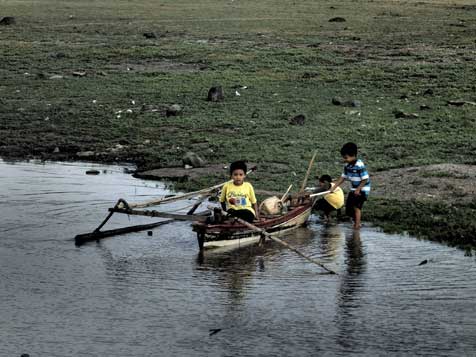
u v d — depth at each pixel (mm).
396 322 18719
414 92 56375
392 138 41938
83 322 18750
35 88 58344
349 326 18484
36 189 33125
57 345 17469
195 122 47156
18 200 31047
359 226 27094
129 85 59406
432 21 99312
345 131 43938
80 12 105875
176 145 41938
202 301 20109
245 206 25344
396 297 20344
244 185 25469
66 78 62094
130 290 20938
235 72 64562
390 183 32438
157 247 25125
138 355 16953
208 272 22453
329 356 16891
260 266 23016
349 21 98688
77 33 86000
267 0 127062
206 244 24422
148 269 22734
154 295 20562
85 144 43094
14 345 17469
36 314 19250
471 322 18703
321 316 19078
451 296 20406
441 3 128500
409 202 29594
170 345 17438
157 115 49250
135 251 24625
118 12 106625
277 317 19031
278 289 20969
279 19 100812
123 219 28453
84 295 20578
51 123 47938
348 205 27000
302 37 83875
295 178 33875
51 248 24797
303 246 25047
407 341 17641
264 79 61594
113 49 74938
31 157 41031
